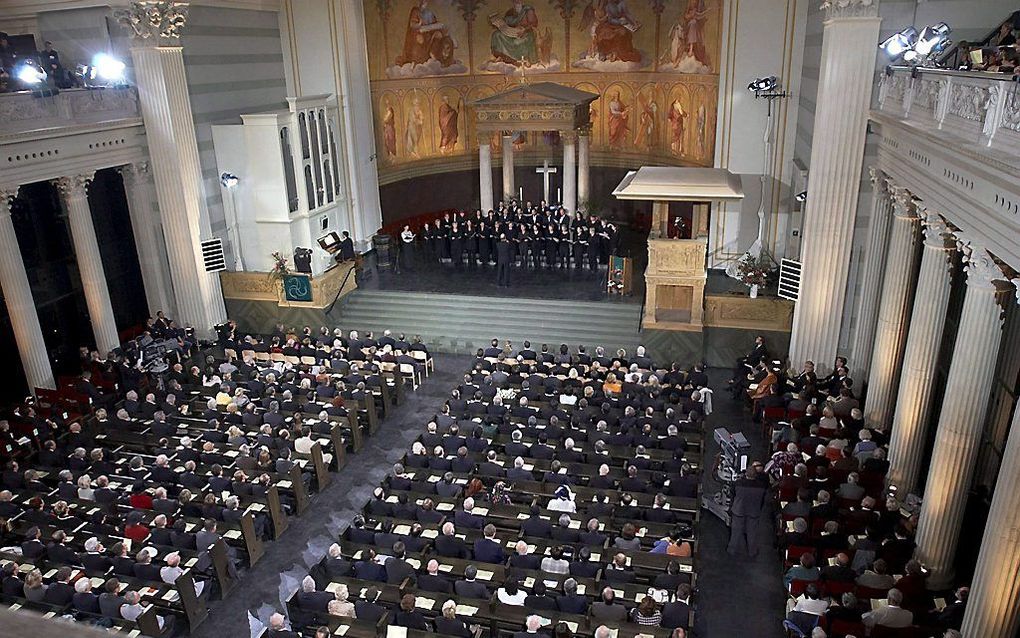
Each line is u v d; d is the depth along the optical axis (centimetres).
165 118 2255
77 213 2128
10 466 1580
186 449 1625
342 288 2567
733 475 1470
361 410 1925
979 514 1472
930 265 1329
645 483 1443
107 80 2234
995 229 926
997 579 970
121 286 2586
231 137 2475
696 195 2105
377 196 3098
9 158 1873
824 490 1361
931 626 1101
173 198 2338
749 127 2470
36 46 2322
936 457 1220
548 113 2916
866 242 1881
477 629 1137
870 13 1650
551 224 2812
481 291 2562
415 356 2252
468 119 3512
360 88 2897
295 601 1191
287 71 2848
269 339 2530
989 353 1131
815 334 1930
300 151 2548
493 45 3394
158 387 2014
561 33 3291
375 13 3003
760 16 2355
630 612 1152
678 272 2178
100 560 1286
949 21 1673
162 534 1362
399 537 1318
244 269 2641
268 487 1510
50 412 1931
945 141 1052
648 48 3109
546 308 2447
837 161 1770
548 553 1305
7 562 1289
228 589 1379
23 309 1984
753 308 2186
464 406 1791
